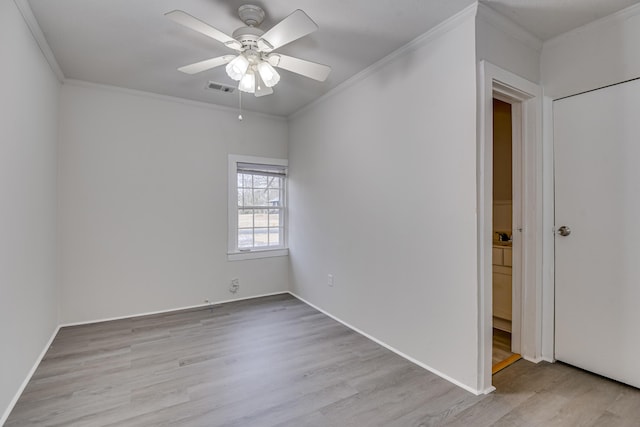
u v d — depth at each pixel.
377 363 2.50
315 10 2.08
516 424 1.79
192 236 3.88
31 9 2.07
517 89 2.32
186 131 3.84
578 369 2.36
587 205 2.30
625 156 2.12
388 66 2.73
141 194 3.60
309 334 3.08
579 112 2.32
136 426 1.78
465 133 2.11
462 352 2.15
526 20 2.18
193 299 3.90
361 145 3.07
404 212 2.59
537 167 2.50
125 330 3.16
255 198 4.41
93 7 2.06
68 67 2.94
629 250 2.11
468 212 2.10
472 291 2.08
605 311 2.22
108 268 3.44
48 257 2.80
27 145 2.21
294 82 3.25
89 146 3.33
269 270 4.41
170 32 2.36
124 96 3.50
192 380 2.26
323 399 2.03
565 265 2.41
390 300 2.74
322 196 3.71
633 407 1.92
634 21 2.05
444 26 2.21
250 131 4.26
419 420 1.83
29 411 1.90
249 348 2.77
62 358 2.57
